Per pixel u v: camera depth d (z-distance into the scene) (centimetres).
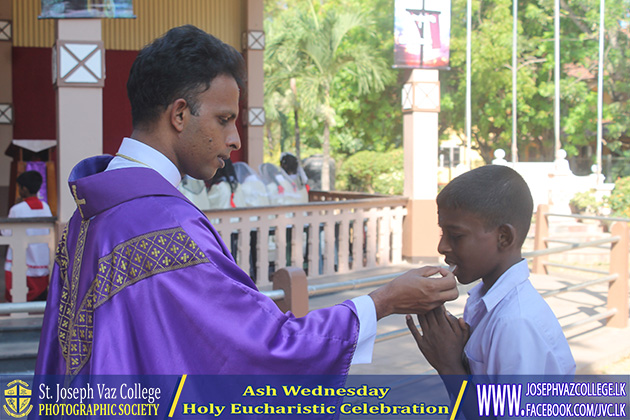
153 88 157
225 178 770
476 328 164
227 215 698
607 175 2177
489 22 2180
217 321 147
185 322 146
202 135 160
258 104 1162
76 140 593
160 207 152
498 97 2250
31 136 1166
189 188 702
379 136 2412
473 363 164
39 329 510
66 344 164
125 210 152
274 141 2850
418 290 165
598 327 586
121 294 146
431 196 892
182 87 156
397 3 848
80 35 590
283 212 754
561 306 664
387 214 883
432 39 860
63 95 589
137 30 1204
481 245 156
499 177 157
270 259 805
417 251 895
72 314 155
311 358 153
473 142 2383
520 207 157
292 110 2462
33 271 579
